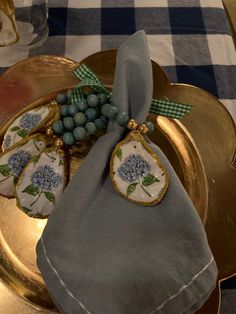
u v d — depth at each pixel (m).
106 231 0.39
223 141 0.53
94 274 0.36
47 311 0.41
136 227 0.39
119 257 0.37
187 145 0.52
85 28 0.67
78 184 0.40
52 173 0.43
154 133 0.53
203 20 0.68
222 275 0.43
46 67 0.58
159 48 0.66
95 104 0.44
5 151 0.44
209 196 0.49
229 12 0.96
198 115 0.55
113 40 0.67
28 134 0.45
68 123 0.44
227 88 0.63
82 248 0.38
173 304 0.37
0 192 0.44
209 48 0.66
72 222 0.38
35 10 0.63
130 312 0.37
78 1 0.70
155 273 0.37
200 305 0.39
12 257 0.44
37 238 0.46
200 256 0.38
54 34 0.66
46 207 0.43
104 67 0.58
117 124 0.43
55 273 0.37
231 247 0.45
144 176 0.41
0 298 0.42
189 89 0.57
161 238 0.38
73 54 0.65
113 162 0.41
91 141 0.47
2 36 0.56
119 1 0.70
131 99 0.44
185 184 0.49
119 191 0.41
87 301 0.36
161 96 0.56
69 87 0.55
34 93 0.56
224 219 0.47
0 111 0.55
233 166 0.51
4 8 0.52
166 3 0.70
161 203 0.40
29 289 0.43
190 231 0.38
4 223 0.46
